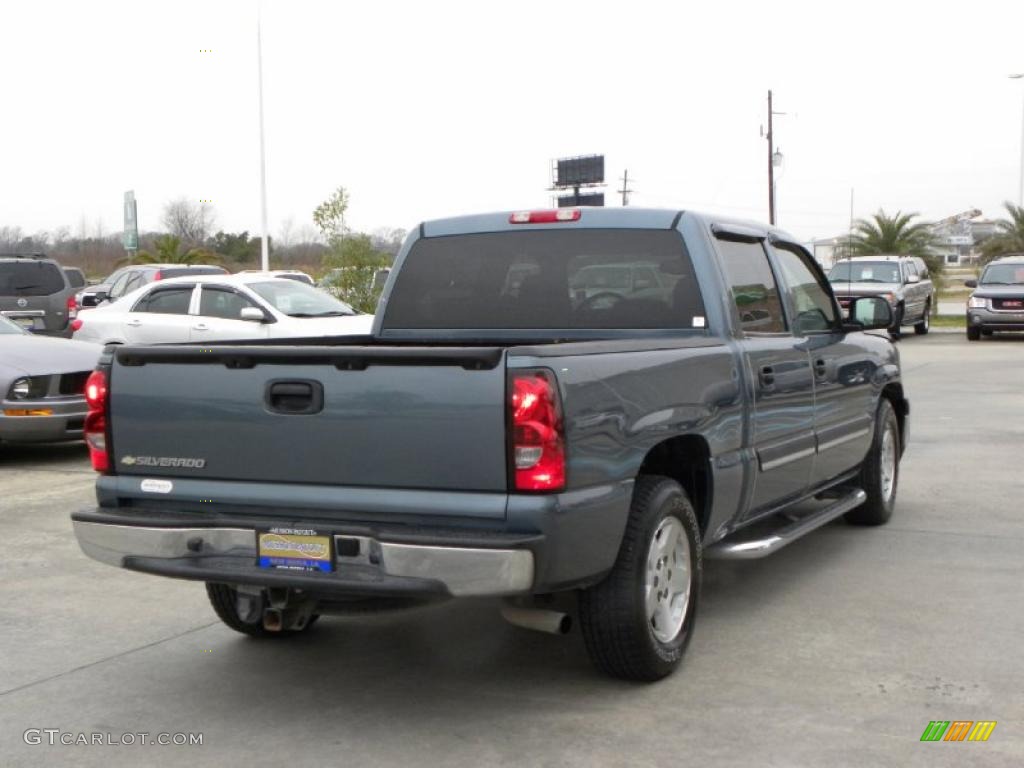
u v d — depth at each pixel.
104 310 16.31
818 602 6.32
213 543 4.74
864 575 6.88
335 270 21.44
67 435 11.04
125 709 4.94
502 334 6.33
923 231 47.81
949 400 15.47
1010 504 8.89
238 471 4.73
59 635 5.96
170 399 4.83
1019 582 6.68
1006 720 4.63
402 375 4.40
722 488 5.59
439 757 4.38
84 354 11.33
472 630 5.97
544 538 4.26
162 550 4.75
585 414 4.46
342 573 4.48
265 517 4.69
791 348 6.45
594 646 4.95
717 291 5.89
